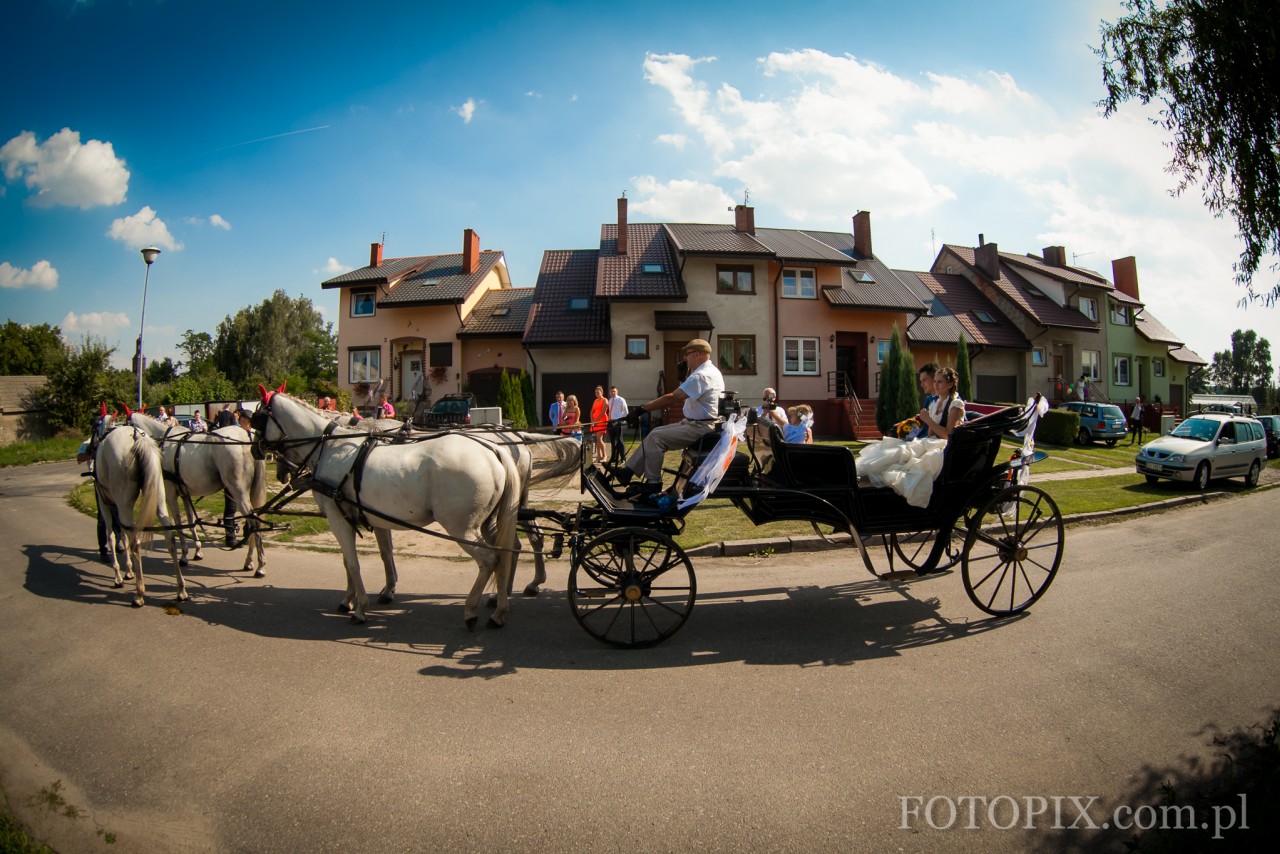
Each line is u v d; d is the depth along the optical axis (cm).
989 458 591
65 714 414
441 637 549
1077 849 285
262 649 520
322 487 575
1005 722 396
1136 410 2527
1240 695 428
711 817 308
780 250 2600
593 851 285
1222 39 402
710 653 510
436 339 2739
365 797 325
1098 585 688
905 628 563
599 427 627
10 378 3531
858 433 2339
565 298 2684
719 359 2538
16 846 290
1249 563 774
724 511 1059
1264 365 8694
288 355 5578
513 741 377
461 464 548
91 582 722
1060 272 3369
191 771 349
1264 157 418
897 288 2788
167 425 809
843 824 303
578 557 517
